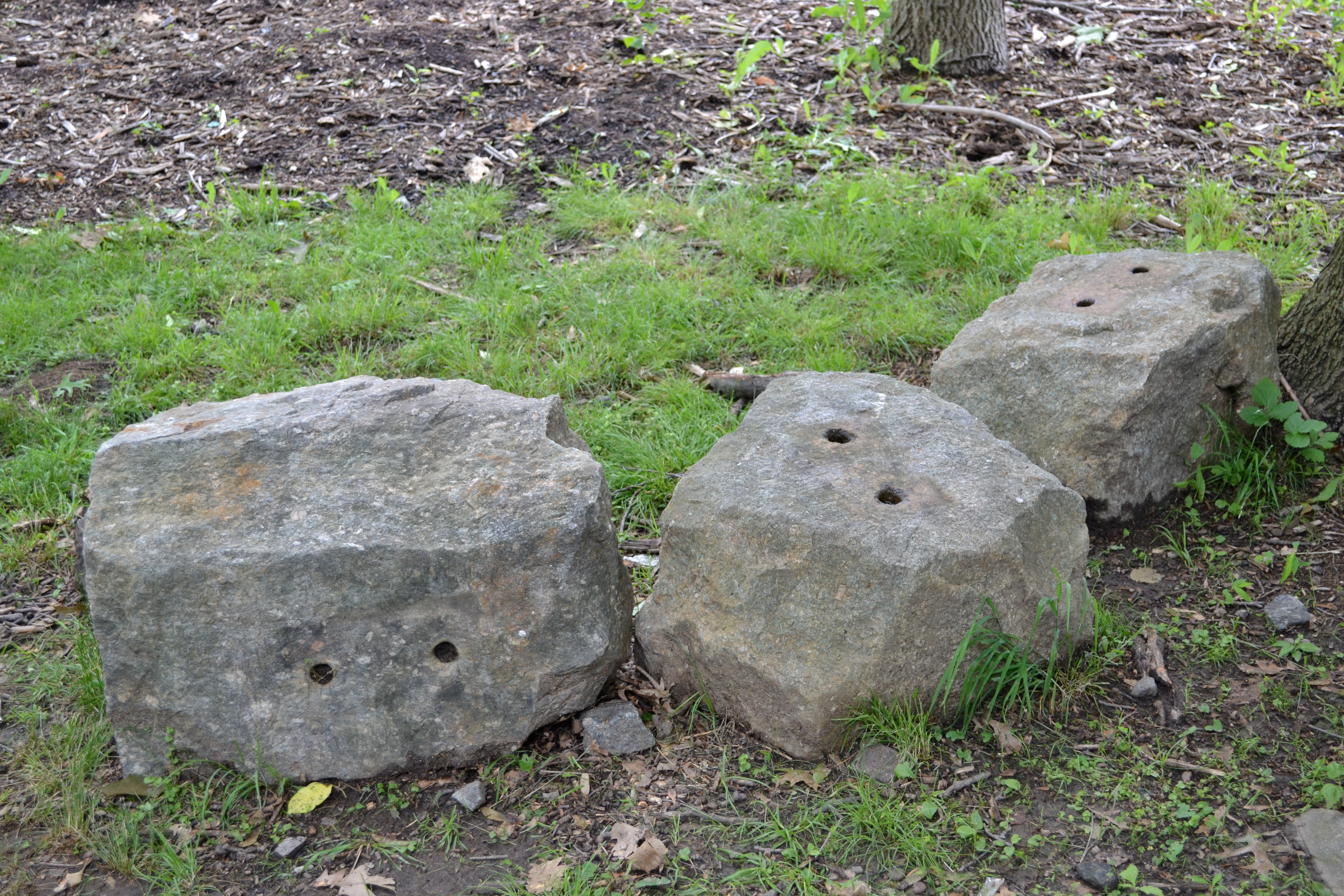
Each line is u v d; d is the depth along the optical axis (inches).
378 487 113.0
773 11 352.5
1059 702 120.2
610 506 115.8
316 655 109.5
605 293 213.9
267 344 197.3
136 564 106.2
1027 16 350.9
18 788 113.6
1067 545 121.3
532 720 113.1
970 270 223.3
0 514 158.7
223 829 108.1
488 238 241.3
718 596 115.7
